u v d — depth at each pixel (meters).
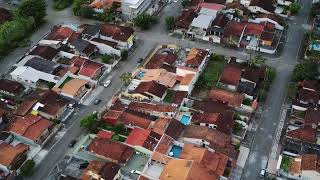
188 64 125.81
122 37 135.50
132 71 127.44
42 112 111.06
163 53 133.38
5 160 97.75
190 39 140.25
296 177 95.81
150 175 96.00
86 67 124.62
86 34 137.38
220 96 115.00
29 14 144.62
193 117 109.56
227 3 153.62
